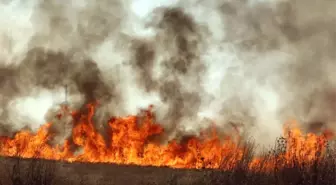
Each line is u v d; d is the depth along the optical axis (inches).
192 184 390.3
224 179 366.6
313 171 345.1
